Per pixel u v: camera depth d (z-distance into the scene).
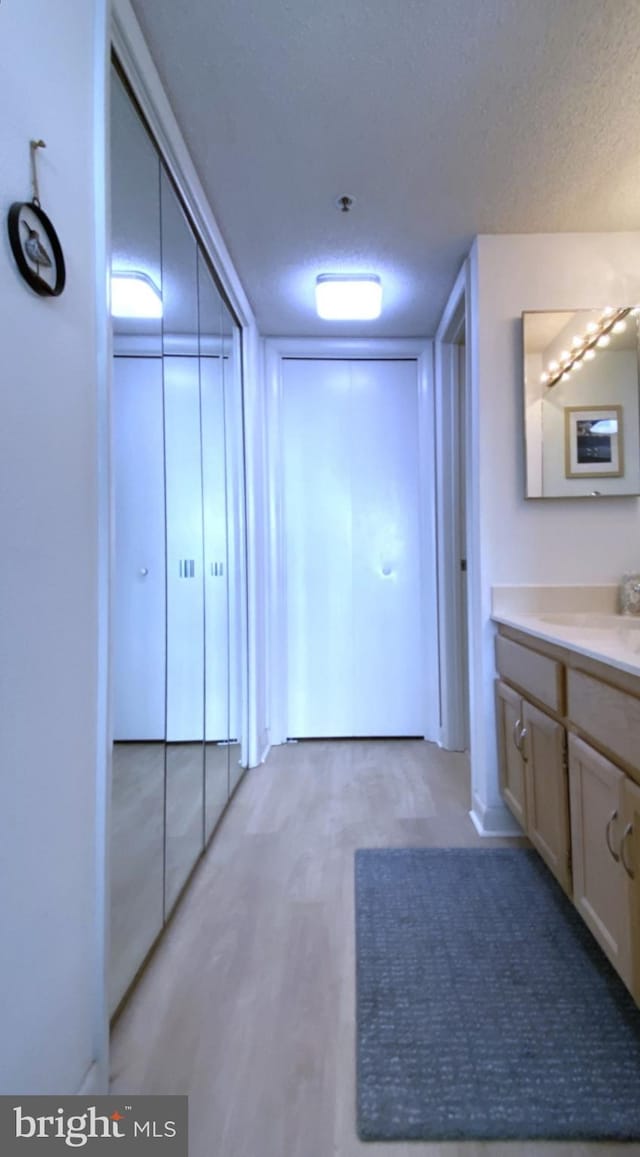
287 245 1.94
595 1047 1.03
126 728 1.21
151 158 1.35
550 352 1.88
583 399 1.88
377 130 1.40
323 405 2.88
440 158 1.50
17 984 0.71
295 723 2.90
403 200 1.69
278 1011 1.13
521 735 1.60
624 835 0.98
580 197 1.68
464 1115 0.90
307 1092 0.95
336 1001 1.15
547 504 1.90
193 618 1.73
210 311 1.95
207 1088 0.96
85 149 0.90
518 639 1.68
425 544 2.86
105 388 0.95
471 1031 1.07
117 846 1.15
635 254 1.87
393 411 2.88
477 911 1.45
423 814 2.04
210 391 1.94
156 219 1.40
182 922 1.42
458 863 1.68
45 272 0.77
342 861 1.71
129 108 1.21
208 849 1.79
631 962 0.96
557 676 1.33
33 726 0.75
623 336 1.87
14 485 0.71
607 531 1.89
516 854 1.74
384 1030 1.07
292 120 1.37
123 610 1.21
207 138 1.43
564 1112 0.90
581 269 1.88
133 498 1.27
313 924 1.40
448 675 2.77
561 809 1.31
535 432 1.89
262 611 2.71
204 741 1.82
